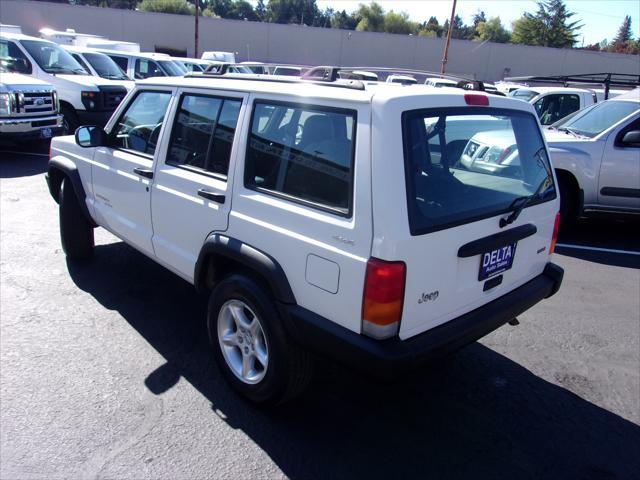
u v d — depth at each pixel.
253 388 3.00
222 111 3.16
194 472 2.57
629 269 5.85
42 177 8.43
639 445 2.97
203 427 2.89
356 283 2.39
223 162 3.12
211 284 3.29
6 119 9.08
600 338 4.20
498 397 3.36
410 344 2.47
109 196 4.20
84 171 4.48
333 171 2.51
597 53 42.97
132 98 4.05
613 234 7.18
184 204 3.34
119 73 14.29
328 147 2.54
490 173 2.90
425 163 2.48
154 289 4.54
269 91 2.86
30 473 2.49
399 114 2.37
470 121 2.77
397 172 2.32
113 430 2.81
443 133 2.59
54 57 11.80
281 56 44.69
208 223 3.16
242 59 44.75
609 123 6.84
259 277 2.90
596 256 6.25
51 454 2.62
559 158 6.68
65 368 3.33
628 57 42.59
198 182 3.22
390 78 18.02
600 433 3.06
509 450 2.88
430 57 44.03
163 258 3.68
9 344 3.56
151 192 3.65
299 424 2.98
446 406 3.24
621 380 3.62
